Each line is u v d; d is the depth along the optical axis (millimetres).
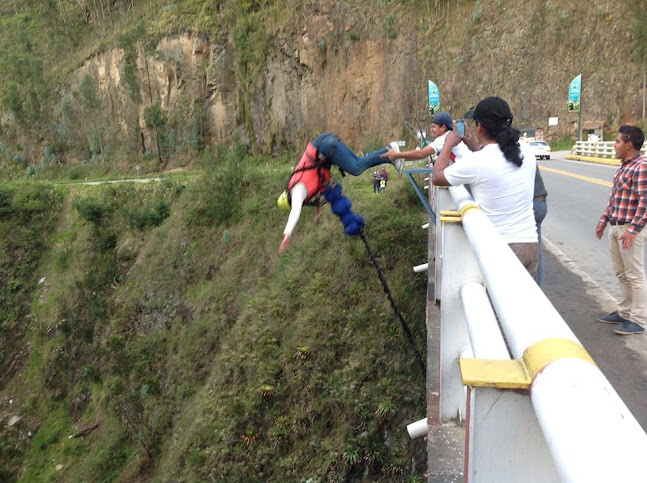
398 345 10250
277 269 17234
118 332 24422
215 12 51938
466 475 1384
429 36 44500
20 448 23141
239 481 10500
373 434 9188
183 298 23234
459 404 3266
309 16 46656
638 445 806
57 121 62469
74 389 24156
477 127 3672
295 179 4398
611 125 40188
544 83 42156
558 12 42062
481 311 2246
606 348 4508
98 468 18156
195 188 25922
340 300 12273
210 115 51562
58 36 68438
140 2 61188
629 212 4766
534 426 1241
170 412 18156
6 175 63281
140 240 29031
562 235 9180
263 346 12508
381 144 40000
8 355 28562
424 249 12297
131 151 55500
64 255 31312
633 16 39688
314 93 46938
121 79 55719
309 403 10602
